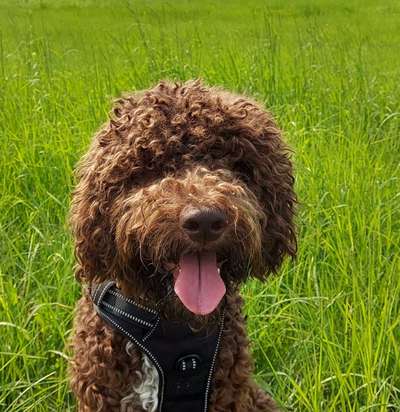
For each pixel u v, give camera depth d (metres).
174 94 1.02
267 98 2.22
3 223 1.57
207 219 0.87
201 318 0.97
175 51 2.80
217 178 0.93
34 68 2.58
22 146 1.85
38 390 1.22
